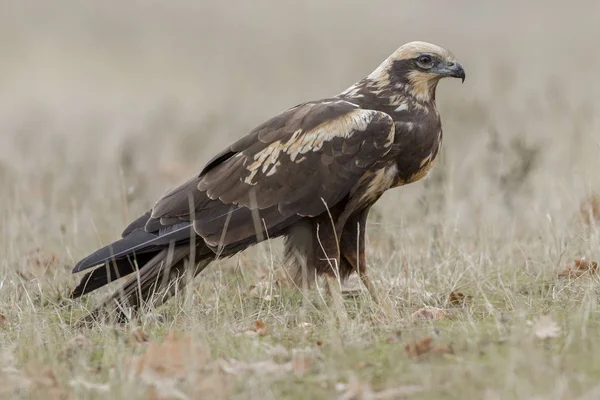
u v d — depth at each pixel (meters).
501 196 20.59
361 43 56.59
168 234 14.38
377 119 14.51
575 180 20.84
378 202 20.34
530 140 25.30
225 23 65.19
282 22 64.69
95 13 66.62
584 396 9.95
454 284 14.88
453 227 18.09
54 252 18.16
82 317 14.23
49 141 30.58
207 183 14.66
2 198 21.67
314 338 12.84
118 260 14.65
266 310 14.39
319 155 14.48
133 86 48.34
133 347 12.66
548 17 60.09
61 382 11.29
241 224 14.52
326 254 14.73
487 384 10.43
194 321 13.04
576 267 15.57
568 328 12.32
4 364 12.12
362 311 14.29
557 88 30.28
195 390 10.74
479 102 31.89
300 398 10.66
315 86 45.38
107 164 25.81
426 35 57.69
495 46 51.56
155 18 66.31
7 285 15.62
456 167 22.98
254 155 14.67
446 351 11.72
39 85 48.00
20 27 61.53
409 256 16.19
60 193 22.70
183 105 40.53
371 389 10.80
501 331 12.35
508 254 16.89
